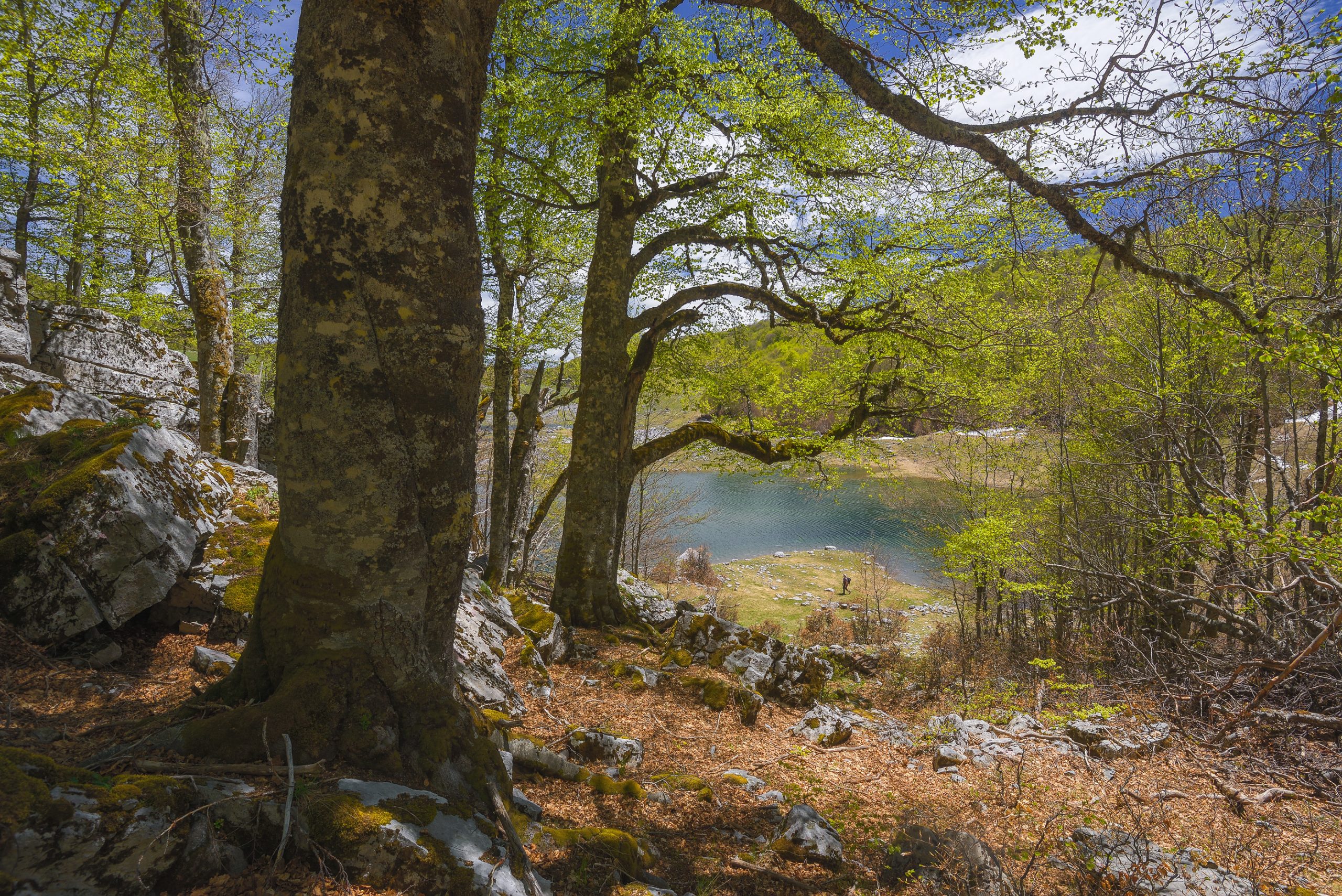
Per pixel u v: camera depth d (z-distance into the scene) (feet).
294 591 11.16
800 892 13.92
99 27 29.30
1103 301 39.32
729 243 35.76
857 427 40.57
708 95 28.37
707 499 125.08
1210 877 15.10
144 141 34.73
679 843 15.11
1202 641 36.19
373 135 10.51
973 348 35.12
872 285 33.35
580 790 16.44
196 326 33.78
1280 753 26.21
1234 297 22.21
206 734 10.26
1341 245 29.78
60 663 15.10
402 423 11.06
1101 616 45.65
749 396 43.91
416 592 11.43
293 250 10.84
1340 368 19.34
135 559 16.46
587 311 34.35
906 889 14.32
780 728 25.93
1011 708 32.83
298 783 9.63
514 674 23.57
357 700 10.85
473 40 11.71
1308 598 30.94
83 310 36.14
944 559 56.29
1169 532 33.71
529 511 53.36
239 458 32.01
